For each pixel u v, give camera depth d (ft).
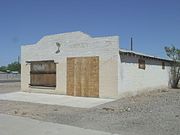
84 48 69.82
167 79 94.99
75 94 71.26
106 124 35.37
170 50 99.19
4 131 31.53
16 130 32.01
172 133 29.96
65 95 73.31
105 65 65.77
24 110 49.42
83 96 69.56
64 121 38.17
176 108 45.47
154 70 83.87
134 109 46.09
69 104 56.95
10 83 151.53
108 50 65.36
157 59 84.94
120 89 64.59
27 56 83.66
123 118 38.91
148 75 79.41
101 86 66.39
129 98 63.26
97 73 67.10
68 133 30.37
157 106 48.03
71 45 72.59
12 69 331.57
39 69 80.43
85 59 69.51
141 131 31.12
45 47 78.84
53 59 76.59
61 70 74.64
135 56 71.31
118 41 64.03
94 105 54.90
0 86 122.01
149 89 79.92
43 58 79.20
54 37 76.54
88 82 68.74
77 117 41.19
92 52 68.23
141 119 37.60
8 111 48.42
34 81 81.76
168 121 35.78
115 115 41.70
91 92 68.08
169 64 97.04
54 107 53.11
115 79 64.08
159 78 87.81
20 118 40.24
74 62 71.72
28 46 83.46
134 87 70.85
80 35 70.74
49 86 77.61
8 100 65.16
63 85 74.13
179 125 33.45
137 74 72.59
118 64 64.08
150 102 53.67
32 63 82.28
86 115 42.83
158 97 62.18
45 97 69.72
